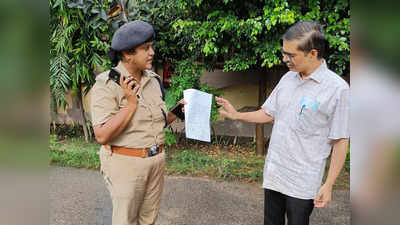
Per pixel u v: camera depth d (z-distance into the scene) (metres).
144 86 1.83
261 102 4.87
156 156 1.85
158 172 1.90
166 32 4.33
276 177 1.77
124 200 1.76
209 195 3.45
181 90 4.29
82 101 5.50
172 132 5.07
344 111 1.53
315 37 1.52
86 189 3.58
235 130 5.48
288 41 1.55
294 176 1.68
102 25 4.02
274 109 1.88
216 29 3.73
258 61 4.49
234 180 3.89
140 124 1.75
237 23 3.49
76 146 5.11
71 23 4.48
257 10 3.68
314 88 1.59
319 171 1.64
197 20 4.02
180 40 4.33
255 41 3.55
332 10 3.55
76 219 2.85
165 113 1.91
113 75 1.69
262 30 3.67
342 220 2.87
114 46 1.67
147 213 1.99
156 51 4.75
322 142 1.62
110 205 3.17
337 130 1.55
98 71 5.29
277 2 3.31
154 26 4.21
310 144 1.63
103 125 1.66
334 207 3.13
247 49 3.89
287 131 1.69
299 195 1.67
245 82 5.27
